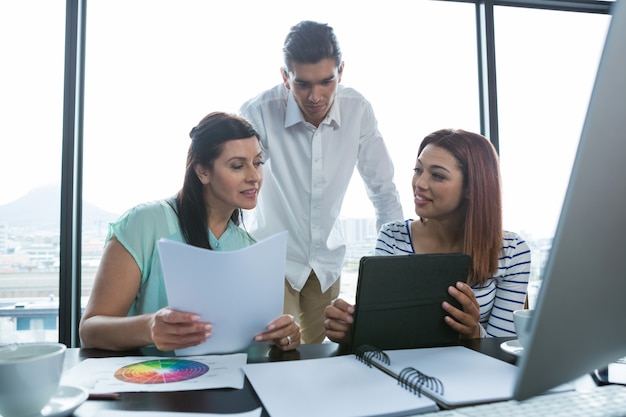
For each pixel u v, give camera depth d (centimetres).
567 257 42
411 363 81
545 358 44
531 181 246
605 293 45
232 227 130
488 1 244
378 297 90
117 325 93
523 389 45
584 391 65
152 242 117
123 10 207
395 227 145
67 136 199
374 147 197
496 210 125
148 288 117
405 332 92
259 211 196
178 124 208
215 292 84
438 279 94
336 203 194
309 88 163
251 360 87
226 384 71
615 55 40
